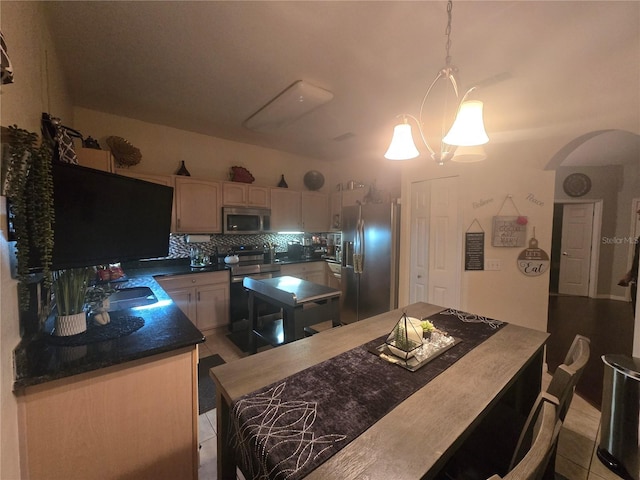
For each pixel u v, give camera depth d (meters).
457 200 3.02
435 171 3.20
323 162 5.23
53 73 1.82
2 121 0.93
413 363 1.28
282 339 2.76
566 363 1.29
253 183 4.12
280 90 2.50
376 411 0.96
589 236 5.66
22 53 1.16
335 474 0.72
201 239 3.68
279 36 1.78
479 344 1.51
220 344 3.25
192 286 3.35
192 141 3.71
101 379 1.15
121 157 3.00
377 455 0.78
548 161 2.54
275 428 0.88
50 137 1.50
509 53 1.90
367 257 3.75
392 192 4.32
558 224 6.02
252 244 4.43
